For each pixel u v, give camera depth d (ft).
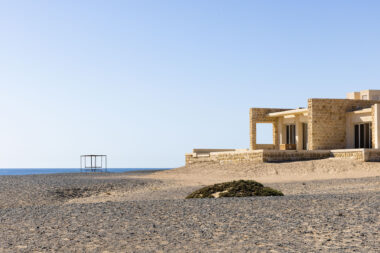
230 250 20.26
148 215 30.40
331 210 31.58
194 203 36.91
